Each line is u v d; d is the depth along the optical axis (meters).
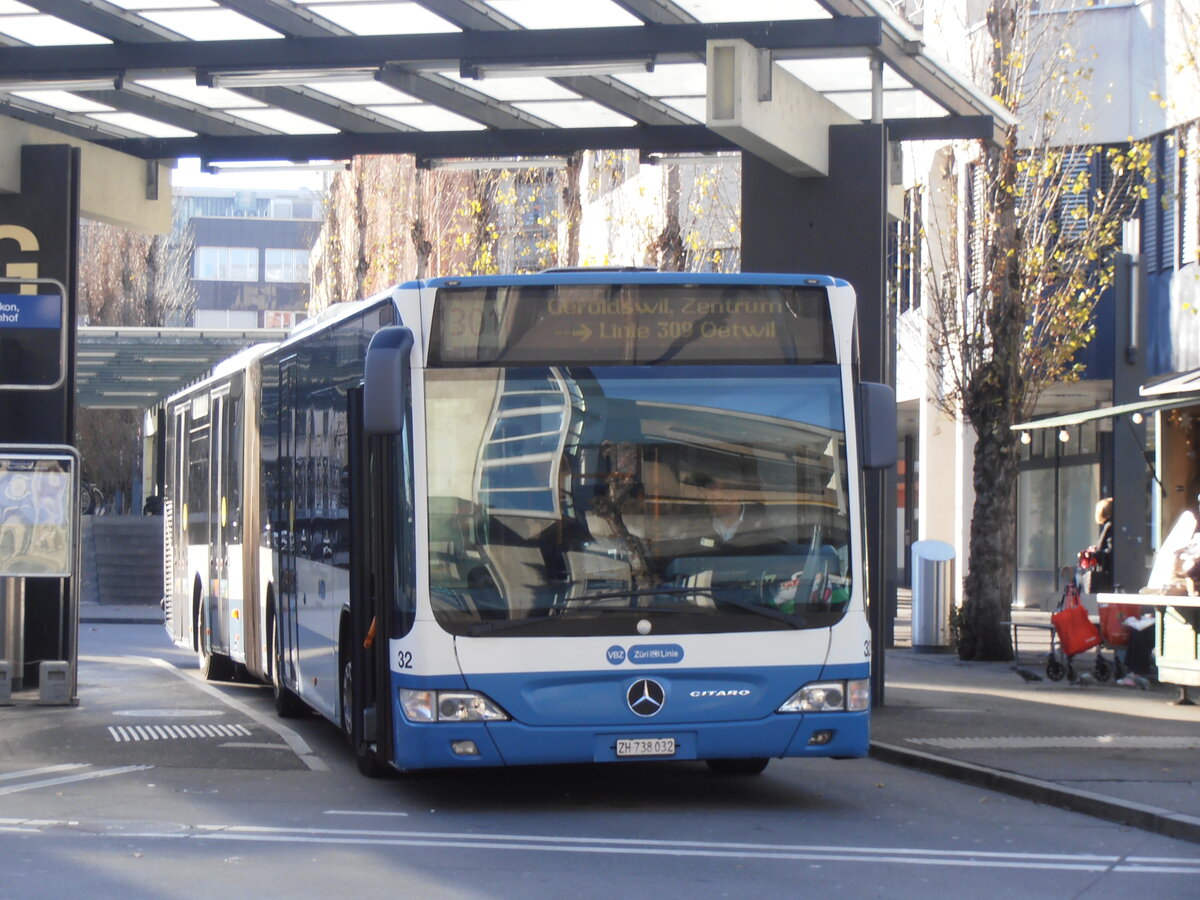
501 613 10.26
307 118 18.20
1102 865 9.10
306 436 14.20
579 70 15.27
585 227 39.00
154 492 47.16
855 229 16.48
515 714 10.20
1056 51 23.75
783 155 15.78
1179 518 19.00
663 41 15.02
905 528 44.50
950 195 23.44
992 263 22.25
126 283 63.03
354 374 12.02
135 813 10.50
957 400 24.16
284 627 15.39
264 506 16.66
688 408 10.63
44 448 17.16
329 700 13.01
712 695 10.38
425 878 8.38
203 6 14.81
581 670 10.27
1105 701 17.05
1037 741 13.84
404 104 17.98
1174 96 25.75
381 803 11.04
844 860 9.10
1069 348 22.67
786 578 10.56
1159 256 26.19
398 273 44.75
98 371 32.34
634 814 10.66
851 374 10.91
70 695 17.39
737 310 10.80
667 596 10.40
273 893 7.98
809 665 10.52
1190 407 18.62
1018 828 10.31
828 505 10.72
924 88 16.27
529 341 10.59
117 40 15.66
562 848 9.31
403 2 14.51
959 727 14.80
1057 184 23.73
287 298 123.81
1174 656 16.84
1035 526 35.72
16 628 18.12
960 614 22.72
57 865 8.67
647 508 10.48
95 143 19.17
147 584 42.38
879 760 13.55
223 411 19.41
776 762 13.41
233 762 13.06
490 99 17.67
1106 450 32.56
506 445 10.46
